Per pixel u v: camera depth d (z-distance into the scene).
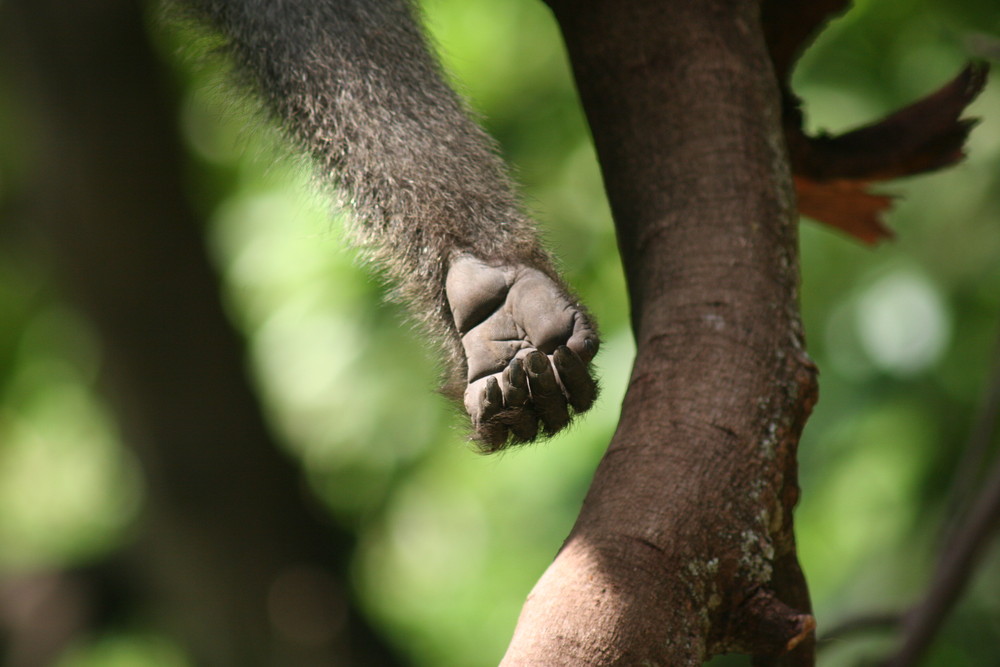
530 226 3.88
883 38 9.31
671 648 2.95
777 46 4.55
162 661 14.31
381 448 9.96
